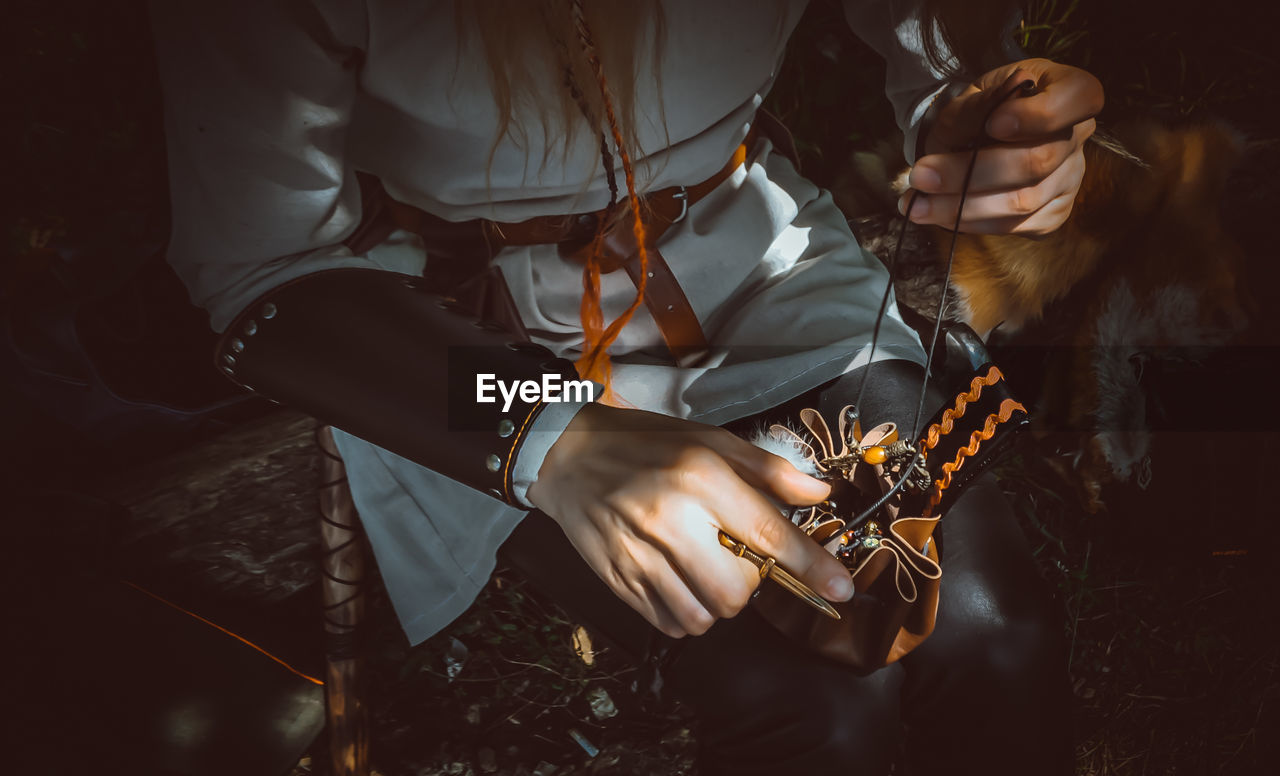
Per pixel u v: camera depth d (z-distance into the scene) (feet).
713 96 2.99
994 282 4.29
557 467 2.47
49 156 4.98
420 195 3.08
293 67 2.68
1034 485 4.72
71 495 3.86
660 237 3.14
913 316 3.33
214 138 2.71
